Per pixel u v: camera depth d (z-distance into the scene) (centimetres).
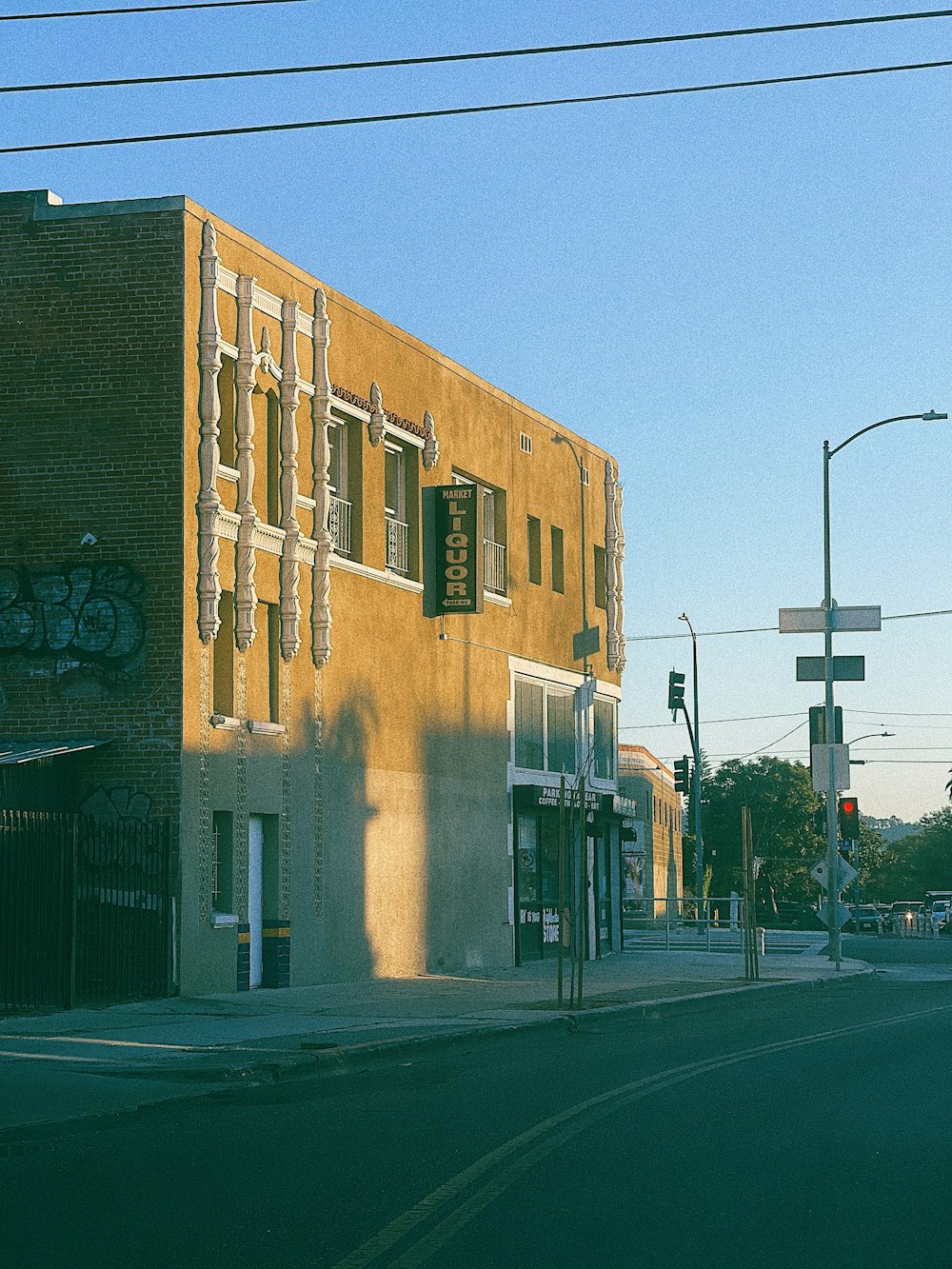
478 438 3375
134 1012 2073
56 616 2323
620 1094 1398
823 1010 2455
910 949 4912
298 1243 811
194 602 2314
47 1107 1282
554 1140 1136
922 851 16188
